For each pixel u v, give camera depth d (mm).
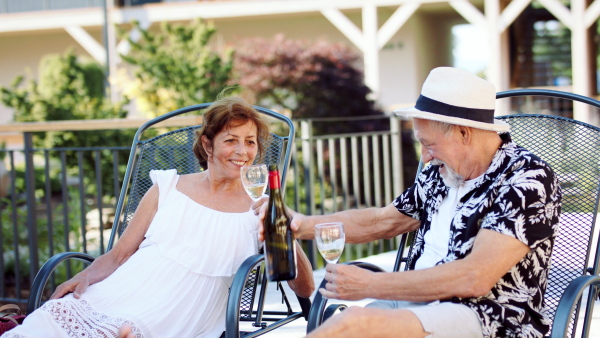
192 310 2533
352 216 2502
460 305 2033
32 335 2264
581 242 2426
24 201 7258
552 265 2438
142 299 2520
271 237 2248
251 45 10703
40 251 5566
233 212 2660
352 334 1894
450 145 2131
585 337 2229
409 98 12719
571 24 10234
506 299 2061
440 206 2287
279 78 10172
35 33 14258
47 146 7539
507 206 2025
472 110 2094
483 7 12734
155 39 9297
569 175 2527
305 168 4742
